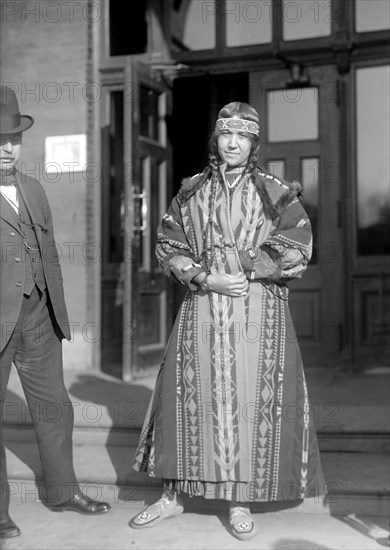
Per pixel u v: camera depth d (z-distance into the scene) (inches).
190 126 261.0
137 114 234.2
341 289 254.4
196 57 259.0
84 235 243.3
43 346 136.2
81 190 243.3
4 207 130.9
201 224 132.0
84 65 243.3
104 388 213.8
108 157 253.6
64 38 244.2
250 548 124.0
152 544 126.4
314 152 256.8
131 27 261.3
